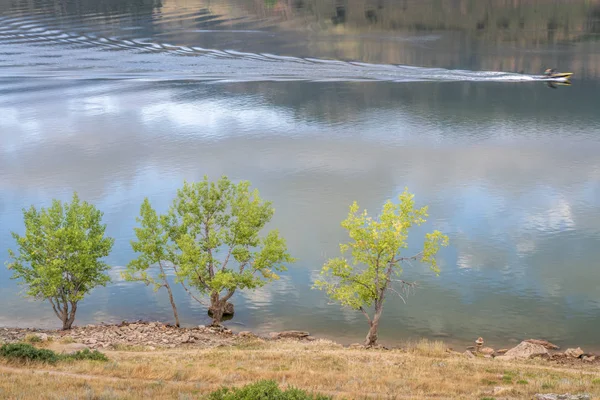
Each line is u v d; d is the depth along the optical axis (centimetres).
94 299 4891
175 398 2259
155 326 4312
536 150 8525
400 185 7244
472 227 6075
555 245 5669
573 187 7181
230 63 12225
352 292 3984
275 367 2975
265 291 4950
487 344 4128
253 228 4503
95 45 13062
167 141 9006
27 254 4247
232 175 7619
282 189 7125
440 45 13438
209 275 4447
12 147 8812
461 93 11206
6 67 12294
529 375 3045
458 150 8556
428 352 3600
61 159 8294
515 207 6581
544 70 12038
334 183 7312
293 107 10556
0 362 2797
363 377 2786
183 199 4531
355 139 9038
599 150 8500
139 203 6700
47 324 4453
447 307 4644
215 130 9494
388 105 10631
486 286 4950
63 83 11812
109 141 9025
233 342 3909
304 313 4622
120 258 5491
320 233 5909
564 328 4328
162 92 11425
